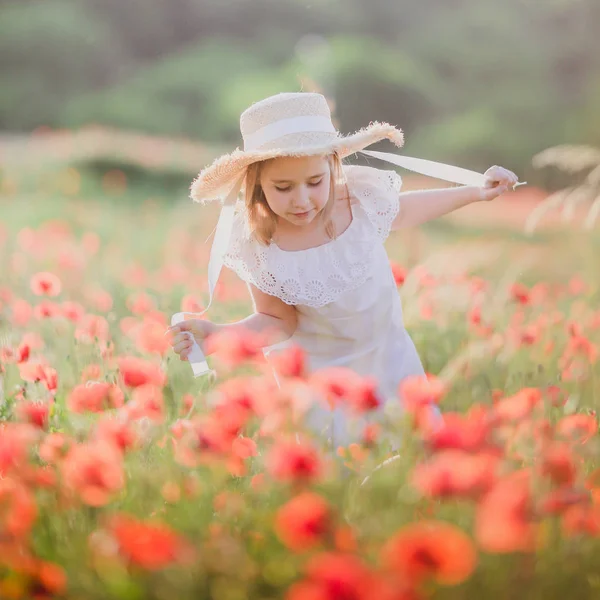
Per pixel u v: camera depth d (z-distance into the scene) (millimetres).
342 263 4648
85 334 5398
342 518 3236
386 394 4637
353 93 46000
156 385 3920
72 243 12367
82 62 51125
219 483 3445
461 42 52562
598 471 3426
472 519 3104
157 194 25312
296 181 4449
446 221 21688
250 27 56812
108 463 3164
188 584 2967
